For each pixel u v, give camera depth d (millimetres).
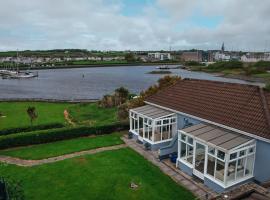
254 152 18328
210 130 20719
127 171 21500
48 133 28469
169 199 17484
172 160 23156
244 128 18781
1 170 21609
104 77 148375
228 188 17719
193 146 20203
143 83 118312
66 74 169750
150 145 26156
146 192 18328
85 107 51375
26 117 42500
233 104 22141
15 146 27156
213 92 25469
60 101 58062
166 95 29656
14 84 112250
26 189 18656
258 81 128375
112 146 27406
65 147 27047
